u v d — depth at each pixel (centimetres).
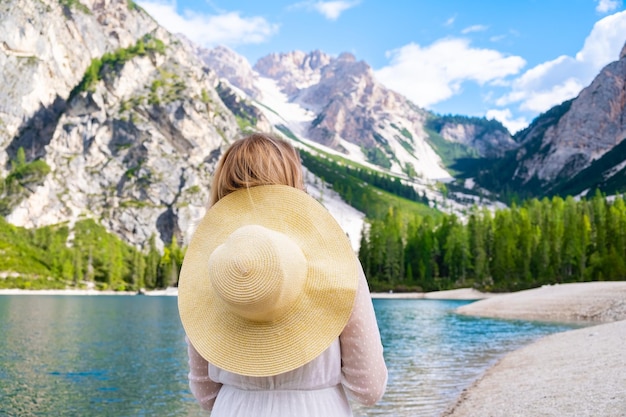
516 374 1325
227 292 196
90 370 1716
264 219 223
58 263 13350
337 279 211
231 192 236
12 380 1533
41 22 19788
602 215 10812
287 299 203
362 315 212
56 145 17825
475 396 1111
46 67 19375
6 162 17650
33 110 18788
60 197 16550
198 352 222
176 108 19538
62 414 1142
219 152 19975
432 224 14262
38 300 7894
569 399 934
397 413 1007
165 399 1285
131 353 2130
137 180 17688
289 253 201
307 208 221
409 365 1661
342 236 216
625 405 828
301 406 209
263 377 212
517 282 9125
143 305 6944
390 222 14150
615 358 1276
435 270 11225
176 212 17112
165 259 14362
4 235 14150
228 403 220
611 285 4806
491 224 11362
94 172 17662
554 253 9062
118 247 15500
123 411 1162
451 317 4066
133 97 19688
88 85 19225
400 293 10375
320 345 206
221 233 228
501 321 3556
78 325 3484
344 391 224
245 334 214
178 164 18438
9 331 2978
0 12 19062
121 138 18500
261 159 232
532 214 12306
